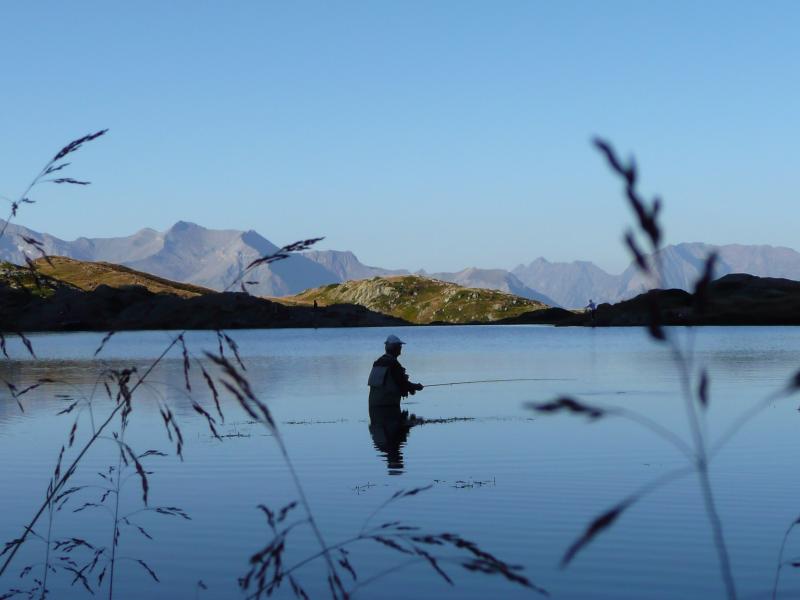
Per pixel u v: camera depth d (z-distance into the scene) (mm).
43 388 28094
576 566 7934
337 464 13789
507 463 13492
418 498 11000
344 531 9445
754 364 35062
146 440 16578
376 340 93375
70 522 10188
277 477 12758
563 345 64438
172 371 35344
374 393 20266
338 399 24625
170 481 12539
